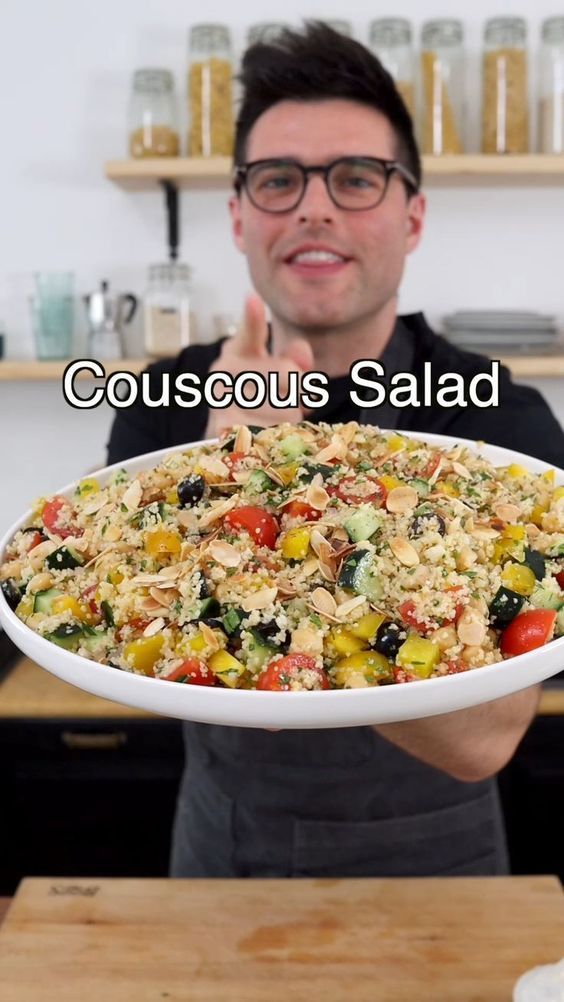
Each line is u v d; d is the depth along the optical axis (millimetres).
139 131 2168
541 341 2137
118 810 2160
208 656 611
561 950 967
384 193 1474
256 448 833
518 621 654
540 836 2146
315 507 717
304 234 1451
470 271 2428
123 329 2412
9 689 2133
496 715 1057
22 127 2400
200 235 2418
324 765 1365
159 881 1112
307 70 1453
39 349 2283
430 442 1001
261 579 649
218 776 1441
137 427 1625
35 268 2459
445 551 666
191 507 749
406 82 2105
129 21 2352
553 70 2131
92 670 597
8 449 2545
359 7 2324
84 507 830
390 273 1525
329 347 1592
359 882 1102
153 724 2094
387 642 611
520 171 2096
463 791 1413
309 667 592
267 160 1474
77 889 1094
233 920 1030
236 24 2344
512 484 850
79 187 2416
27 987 929
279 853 1425
